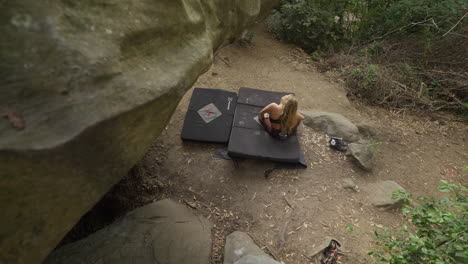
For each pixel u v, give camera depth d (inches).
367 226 153.9
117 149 76.4
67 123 62.1
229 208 161.9
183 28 96.7
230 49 282.0
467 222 86.8
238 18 152.4
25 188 58.6
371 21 319.0
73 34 65.5
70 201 69.4
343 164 188.9
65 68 62.9
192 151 190.2
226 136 192.7
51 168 61.0
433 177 192.1
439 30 278.7
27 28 59.4
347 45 310.5
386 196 168.6
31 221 63.1
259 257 123.3
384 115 243.6
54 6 63.4
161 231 135.4
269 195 168.1
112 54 71.8
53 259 114.7
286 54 295.7
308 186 173.6
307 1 296.4
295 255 139.5
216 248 140.6
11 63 57.5
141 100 75.7
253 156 176.7
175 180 174.7
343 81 267.4
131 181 168.9
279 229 151.2
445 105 252.2
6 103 56.7
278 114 178.7
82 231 151.6
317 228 151.6
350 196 170.1
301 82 260.7
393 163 198.1
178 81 88.7
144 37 82.2
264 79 258.2
